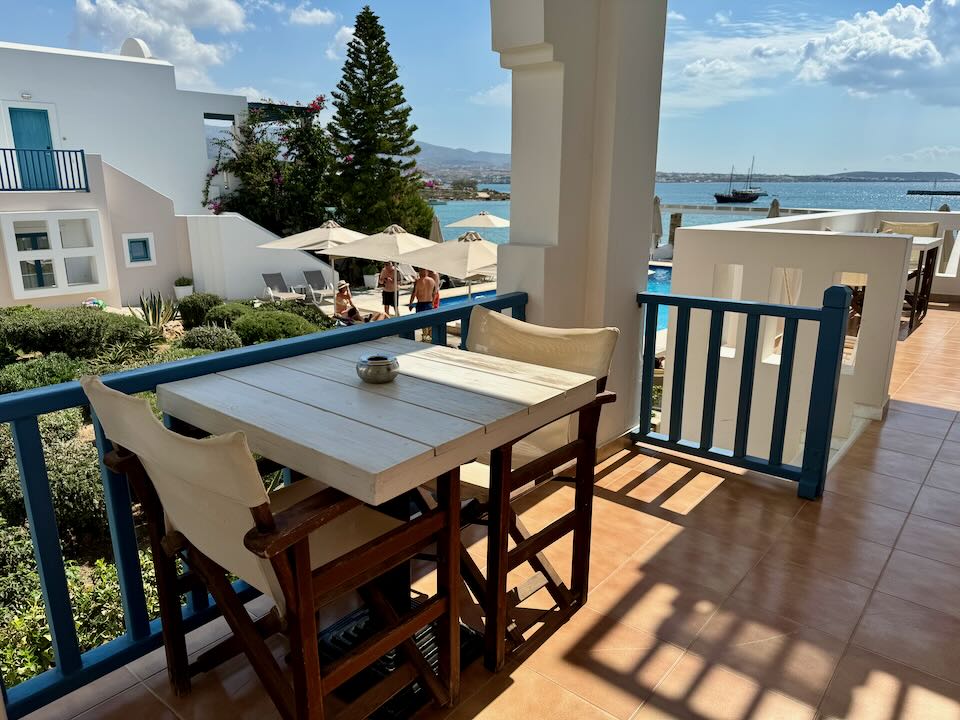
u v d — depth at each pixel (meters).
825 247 4.17
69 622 1.61
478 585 1.79
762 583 2.26
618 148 3.08
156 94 18.67
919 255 6.15
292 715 1.38
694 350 4.85
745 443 3.16
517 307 2.98
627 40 2.98
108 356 9.98
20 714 1.54
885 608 2.12
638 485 3.05
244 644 1.41
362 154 22.14
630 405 3.58
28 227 13.50
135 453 1.35
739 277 5.09
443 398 1.58
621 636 1.97
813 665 1.85
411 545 1.45
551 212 3.00
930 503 2.89
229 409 1.47
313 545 1.55
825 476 2.94
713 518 2.73
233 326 11.74
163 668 1.78
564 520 1.97
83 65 17.22
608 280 3.21
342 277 19.77
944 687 1.77
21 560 4.22
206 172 20.09
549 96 2.90
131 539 1.70
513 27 2.76
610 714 1.66
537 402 1.57
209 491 1.22
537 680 1.78
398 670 1.56
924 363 5.28
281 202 20.62
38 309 11.63
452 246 9.66
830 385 2.78
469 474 1.96
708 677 1.79
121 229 15.38
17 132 16.39
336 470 1.21
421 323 2.46
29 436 1.47
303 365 1.88
